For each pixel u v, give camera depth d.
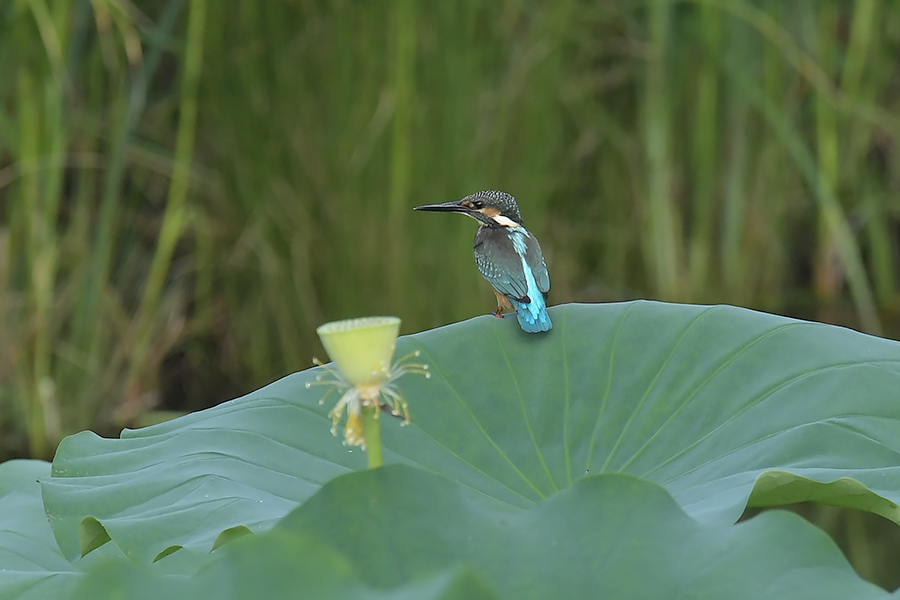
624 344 5.36
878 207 14.54
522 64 11.57
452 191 11.38
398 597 1.86
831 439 4.43
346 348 2.87
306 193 11.64
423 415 5.10
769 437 4.60
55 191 11.58
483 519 2.67
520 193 11.71
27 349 11.68
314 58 11.41
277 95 11.62
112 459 4.69
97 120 12.25
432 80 11.20
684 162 13.61
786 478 3.76
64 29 11.28
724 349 5.14
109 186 11.66
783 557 2.54
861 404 4.57
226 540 3.68
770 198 13.73
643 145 13.40
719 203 13.70
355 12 11.14
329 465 4.71
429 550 2.55
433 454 4.91
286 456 4.67
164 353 12.62
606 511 2.67
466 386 5.25
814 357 4.90
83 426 11.93
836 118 14.36
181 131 11.48
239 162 11.96
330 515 2.64
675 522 2.66
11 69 11.29
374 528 2.60
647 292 13.70
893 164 14.98
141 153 12.27
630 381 5.19
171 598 1.93
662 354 5.26
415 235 11.41
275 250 11.95
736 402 4.89
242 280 12.67
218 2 11.55
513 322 5.58
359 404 2.93
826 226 14.30
